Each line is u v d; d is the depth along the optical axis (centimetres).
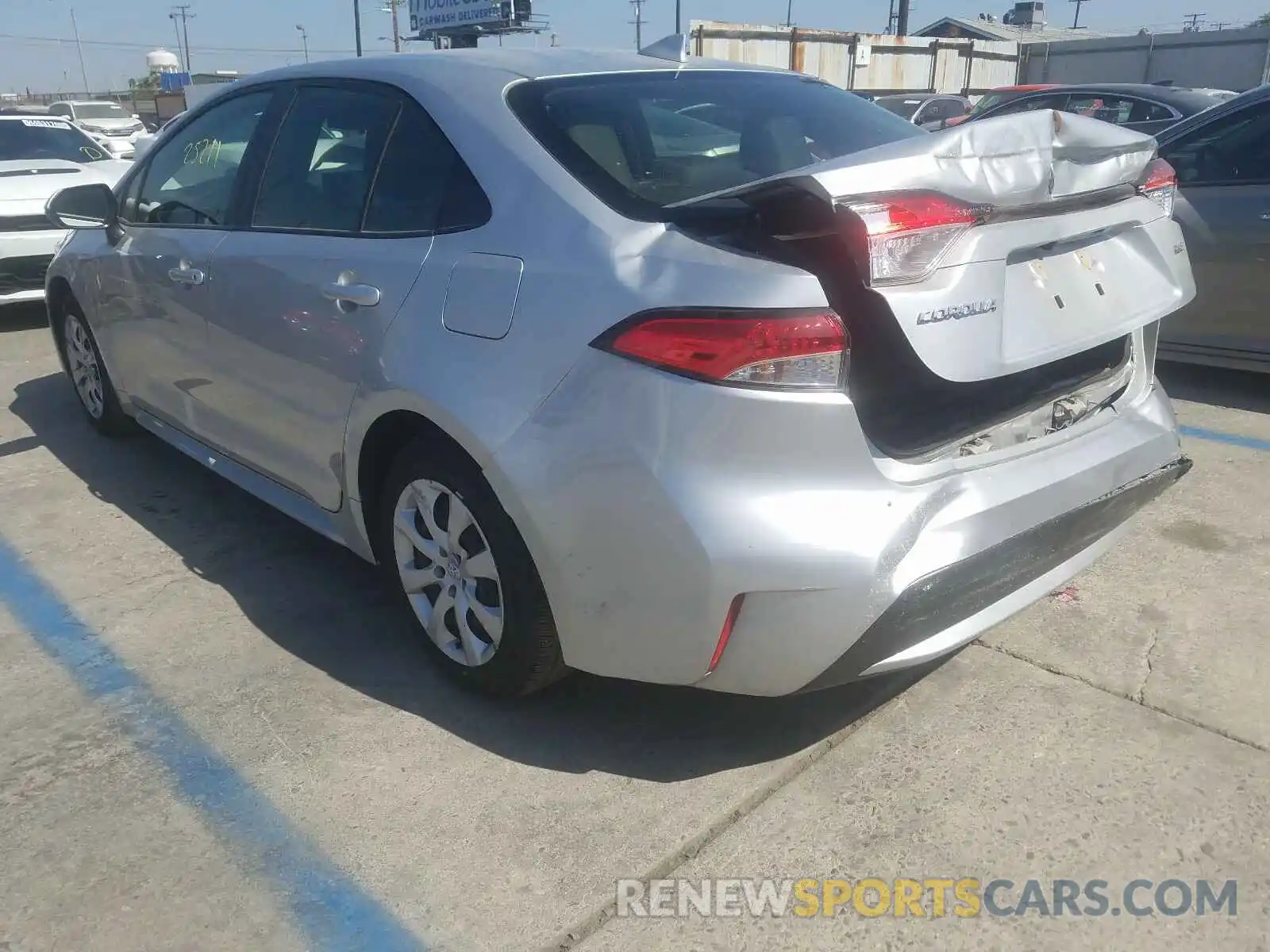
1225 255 520
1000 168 218
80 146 880
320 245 300
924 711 278
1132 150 253
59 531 402
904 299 204
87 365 493
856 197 201
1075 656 302
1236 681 288
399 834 237
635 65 305
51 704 288
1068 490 250
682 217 229
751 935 208
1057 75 3372
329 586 354
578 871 225
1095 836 232
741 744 266
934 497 223
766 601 214
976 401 247
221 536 396
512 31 3262
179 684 296
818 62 2578
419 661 306
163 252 377
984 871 223
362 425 280
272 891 220
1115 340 292
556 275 234
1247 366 529
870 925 210
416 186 279
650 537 218
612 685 293
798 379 207
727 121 286
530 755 263
